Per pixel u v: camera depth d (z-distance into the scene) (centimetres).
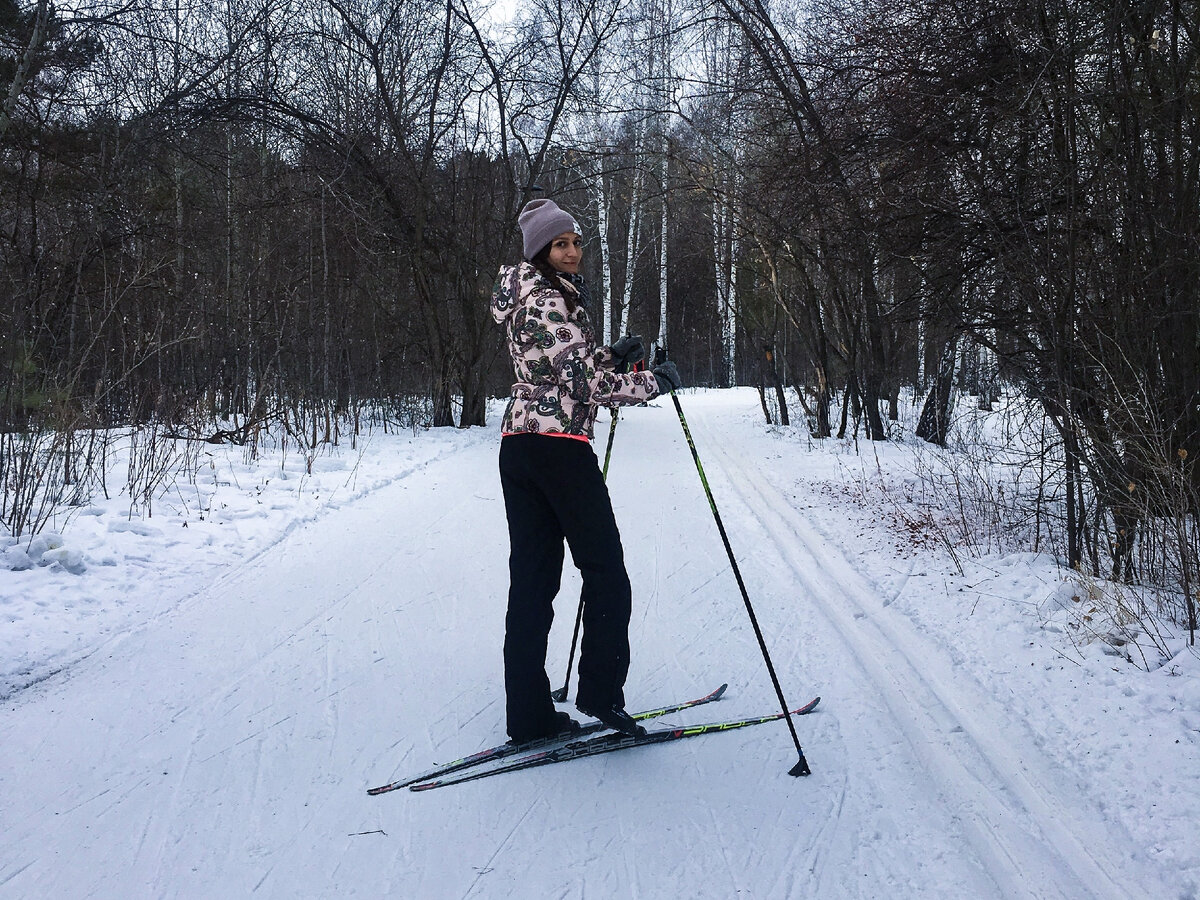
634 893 218
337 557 543
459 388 1584
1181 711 298
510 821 251
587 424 289
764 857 232
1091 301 485
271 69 1293
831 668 364
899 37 741
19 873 222
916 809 254
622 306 2481
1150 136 477
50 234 945
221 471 789
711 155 1484
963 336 767
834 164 902
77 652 373
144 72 1178
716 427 1410
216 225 1302
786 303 1366
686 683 353
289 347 1064
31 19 959
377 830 245
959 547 561
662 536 609
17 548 485
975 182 647
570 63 1386
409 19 1332
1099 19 470
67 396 605
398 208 1302
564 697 336
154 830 243
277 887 219
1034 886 216
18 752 286
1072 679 335
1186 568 377
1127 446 437
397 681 351
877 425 1209
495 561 539
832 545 582
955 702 324
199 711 320
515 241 1459
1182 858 220
